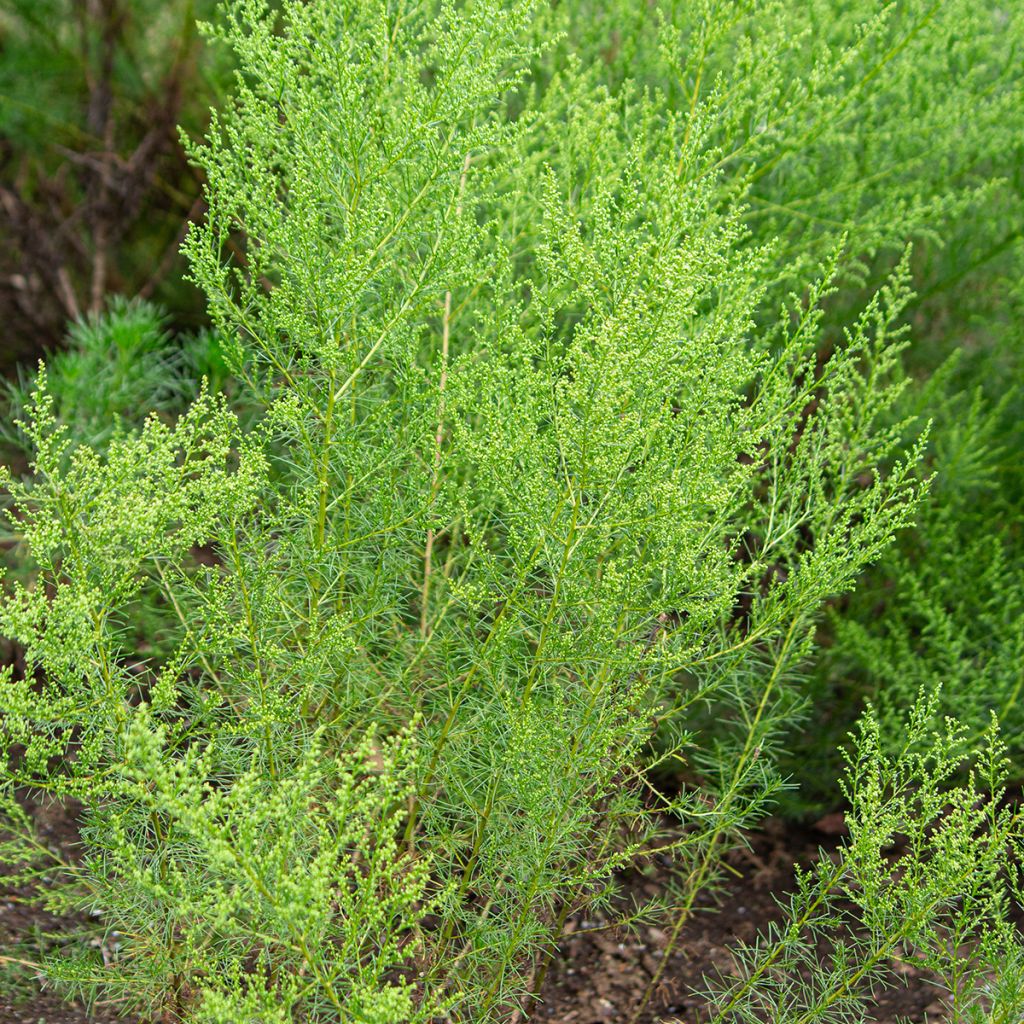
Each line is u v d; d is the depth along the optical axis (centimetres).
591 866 241
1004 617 318
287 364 225
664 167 236
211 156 224
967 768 319
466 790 233
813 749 337
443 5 207
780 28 287
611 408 176
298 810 174
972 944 258
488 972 240
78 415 328
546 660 209
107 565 188
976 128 346
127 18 462
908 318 391
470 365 226
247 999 159
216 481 192
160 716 250
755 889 316
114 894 205
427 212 222
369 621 239
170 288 448
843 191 346
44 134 471
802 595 219
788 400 229
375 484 230
